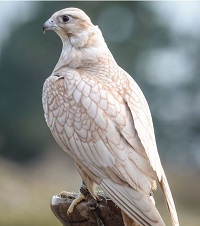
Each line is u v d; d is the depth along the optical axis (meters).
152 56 41.16
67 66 8.66
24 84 39.12
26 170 26.20
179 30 41.62
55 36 39.44
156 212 7.50
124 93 8.13
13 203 18.09
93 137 7.98
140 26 41.78
